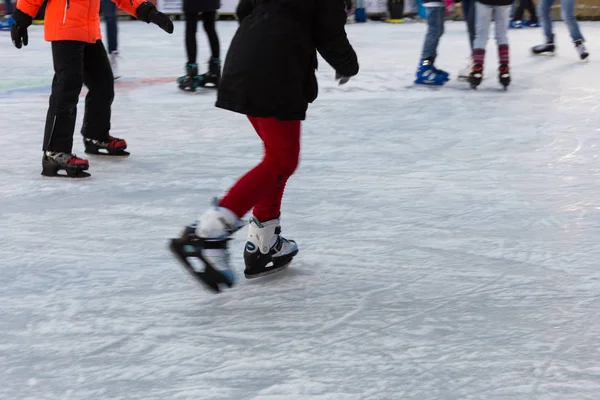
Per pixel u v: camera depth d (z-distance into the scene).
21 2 5.11
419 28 19.17
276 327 2.94
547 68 10.93
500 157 5.73
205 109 7.90
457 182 5.07
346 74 3.35
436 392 2.42
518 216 4.35
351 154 5.87
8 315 3.07
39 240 4.04
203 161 5.76
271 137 3.18
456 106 7.87
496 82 9.59
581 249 3.80
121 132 6.82
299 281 3.42
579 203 4.58
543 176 5.19
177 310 3.12
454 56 12.60
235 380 2.52
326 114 7.50
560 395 2.39
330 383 2.49
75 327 2.95
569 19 11.62
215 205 3.07
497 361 2.63
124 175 5.38
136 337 2.86
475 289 3.31
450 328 2.92
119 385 2.49
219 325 2.97
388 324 2.96
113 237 4.07
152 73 10.80
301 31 3.10
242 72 3.08
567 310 3.07
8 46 14.18
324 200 4.69
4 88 9.38
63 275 3.53
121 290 3.34
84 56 5.72
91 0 5.30
